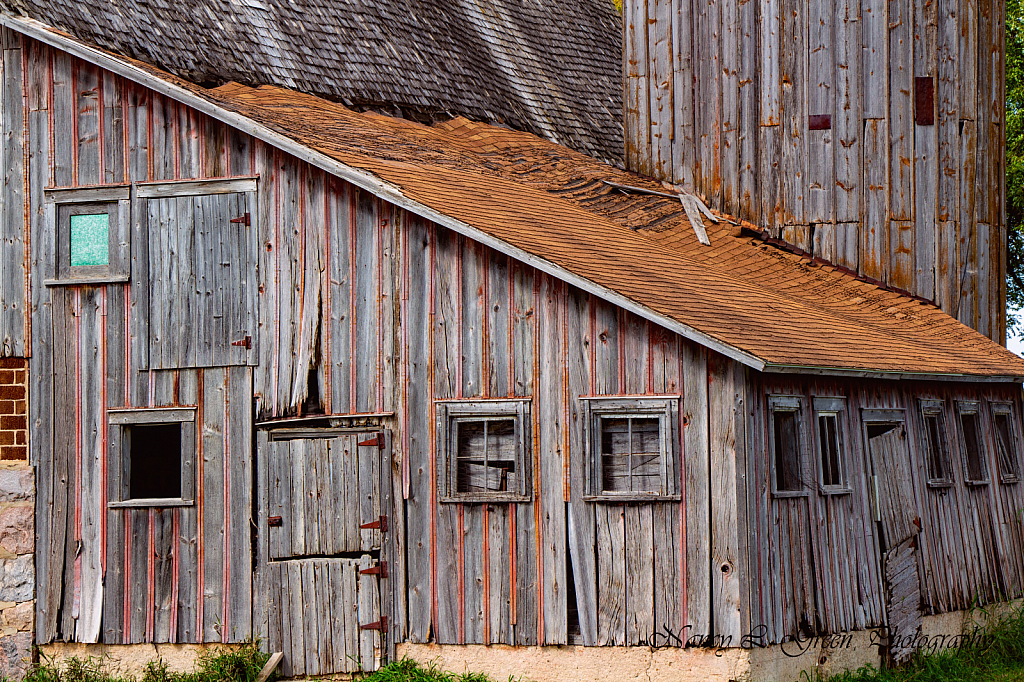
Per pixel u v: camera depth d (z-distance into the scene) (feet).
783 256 102.06
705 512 62.13
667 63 110.42
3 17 74.90
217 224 71.20
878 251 103.71
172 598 70.23
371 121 96.78
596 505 63.93
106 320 72.74
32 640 72.13
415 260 67.77
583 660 63.57
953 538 81.87
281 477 69.10
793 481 67.62
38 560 72.54
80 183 73.87
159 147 72.64
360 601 67.15
